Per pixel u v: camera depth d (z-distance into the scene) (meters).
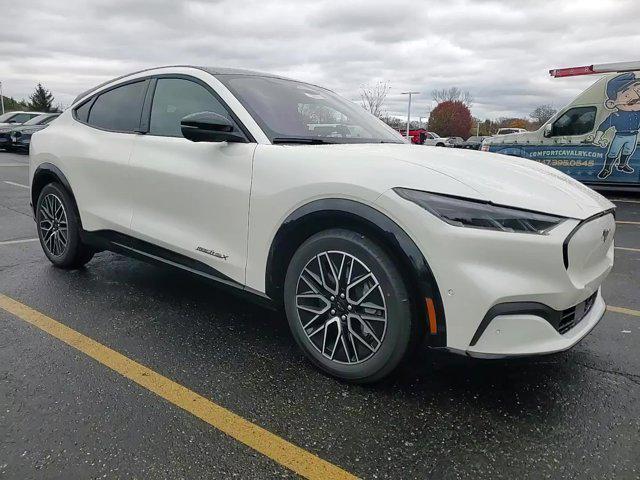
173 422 2.21
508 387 2.58
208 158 3.00
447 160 2.59
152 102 3.54
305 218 2.52
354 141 3.16
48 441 2.05
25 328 3.13
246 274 2.82
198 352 2.88
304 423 2.23
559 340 2.23
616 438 2.18
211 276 3.03
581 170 11.20
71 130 4.09
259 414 2.29
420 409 2.36
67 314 3.37
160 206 3.28
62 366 2.67
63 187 4.06
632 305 3.92
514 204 2.22
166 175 3.19
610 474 1.96
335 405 2.38
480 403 2.43
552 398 2.49
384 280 2.31
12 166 14.25
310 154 2.62
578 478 1.93
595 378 2.70
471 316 2.14
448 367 2.77
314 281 2.60
